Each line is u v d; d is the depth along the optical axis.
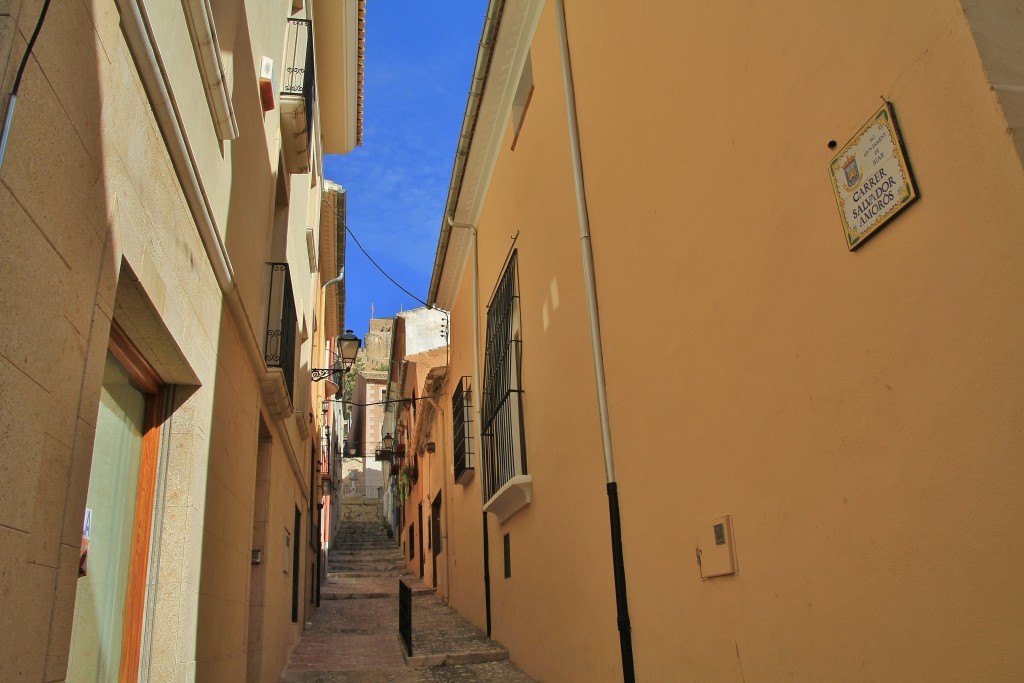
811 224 2.88
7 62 1.80
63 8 2.13
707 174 3.77
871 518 2.53
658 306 4.35
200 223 3.81
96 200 2.43
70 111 2.21
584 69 5.88
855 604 2.60
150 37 2.76
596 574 5.26
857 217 2.61
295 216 8.64
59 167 2.14
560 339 6.28
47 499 2.15
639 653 4.49
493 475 8.96
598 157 5.49
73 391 2.32
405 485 21.88
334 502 25.31
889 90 2.47
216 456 4.41
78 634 2.86
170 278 3.33
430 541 15.93
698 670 3.74
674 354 4.11
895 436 2.42
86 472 2.45
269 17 6.17
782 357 3.08
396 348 22.16
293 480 9.10
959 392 2.16
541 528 6.85
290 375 7.05
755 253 3.30
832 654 2.71
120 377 3.40
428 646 8.81
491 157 9.64
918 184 2.33
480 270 10.59
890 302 2.46
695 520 3.81
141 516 3.66
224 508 4.67
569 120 6.05
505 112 8.78
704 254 3.79
